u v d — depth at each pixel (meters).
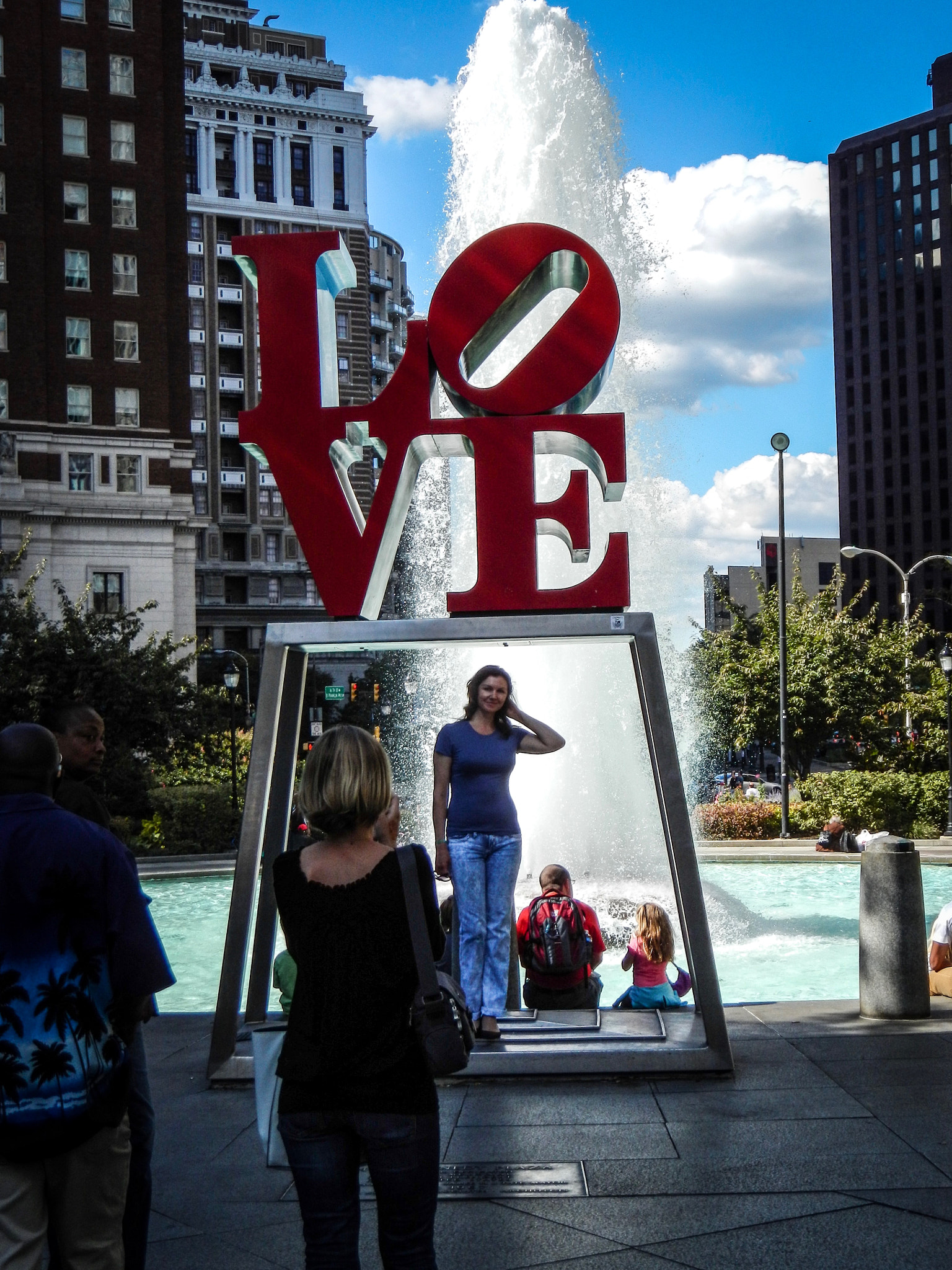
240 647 85.31
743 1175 4.69
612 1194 4.54
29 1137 2.99
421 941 3.04
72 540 51.19
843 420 127.69
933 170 119.19
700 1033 6.45
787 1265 3.88
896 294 122.56
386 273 108.38
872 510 124.75
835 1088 5.86
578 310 6.80
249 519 85.81
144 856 23.70
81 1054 3.07
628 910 13.20
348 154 88.38
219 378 85.62
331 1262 2.98
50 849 3.10
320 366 7.09
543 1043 6.32
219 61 85.75
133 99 53.25
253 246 7.05
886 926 7.50
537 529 7.04
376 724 52.62
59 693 27.88
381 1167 2.98
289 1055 3.03
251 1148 5.28
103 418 52.16
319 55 94.44
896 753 29.58
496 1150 5.07
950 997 8.15
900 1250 3.97
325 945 3.03
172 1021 8.16
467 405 6.89
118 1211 3.19
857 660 30.06
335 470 7.04
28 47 51.16
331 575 6.84
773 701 30.16
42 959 3.06
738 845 22.66
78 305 52.03
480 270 6.88
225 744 35.28
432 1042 2.99
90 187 52.47
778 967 11.41
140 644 51.69
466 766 6.46
